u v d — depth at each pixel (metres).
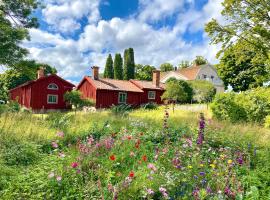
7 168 4.34
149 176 4.02
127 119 10.16
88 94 31.08
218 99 15.39
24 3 19.89
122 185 3.71
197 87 32.62
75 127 7.71
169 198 3.54
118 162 4.82
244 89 35.50
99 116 10.95
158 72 34.97
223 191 3.84
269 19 17.80
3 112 9.55
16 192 3.66
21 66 18.97
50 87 30.84
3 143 5.63
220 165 4.90
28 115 9.36
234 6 17.61
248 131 8.91
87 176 4.17
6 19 19.05
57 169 4.14
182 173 4.25
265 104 13.62
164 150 5.46
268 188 4.20
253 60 19.28
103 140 5.82
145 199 3.66
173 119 11.23
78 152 5.04
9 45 17.55
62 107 31.67
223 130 8.72
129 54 57.34
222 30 18.22
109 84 31.61
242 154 5.58
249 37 18.12
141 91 32.72
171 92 27.20
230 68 35.56
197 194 3.62
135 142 5.97
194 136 7.07
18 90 33.06
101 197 3.48
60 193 3.66
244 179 4.45
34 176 4.03
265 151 6.18
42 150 5.68
